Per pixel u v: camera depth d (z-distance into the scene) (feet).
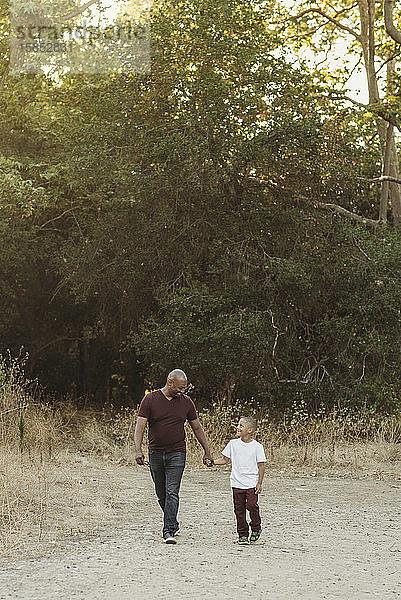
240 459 26.73
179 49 62.18
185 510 33.81
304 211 67.00
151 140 63.36
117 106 64.49
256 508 26.43
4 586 19.99
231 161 60.44
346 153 64.64
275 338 62.85
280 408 62.90
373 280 62.90
